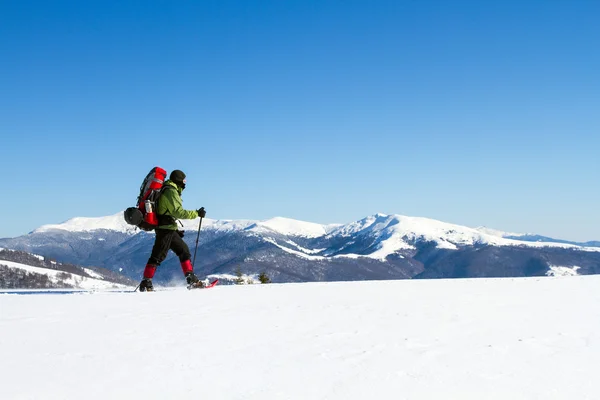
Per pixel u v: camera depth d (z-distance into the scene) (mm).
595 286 7207
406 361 2955
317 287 7207
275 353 3148
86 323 4207
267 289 7023
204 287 7820
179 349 3256
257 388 2459
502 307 5125
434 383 2541
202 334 3734
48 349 3262
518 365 2877
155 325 4102
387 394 2381
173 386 2486
